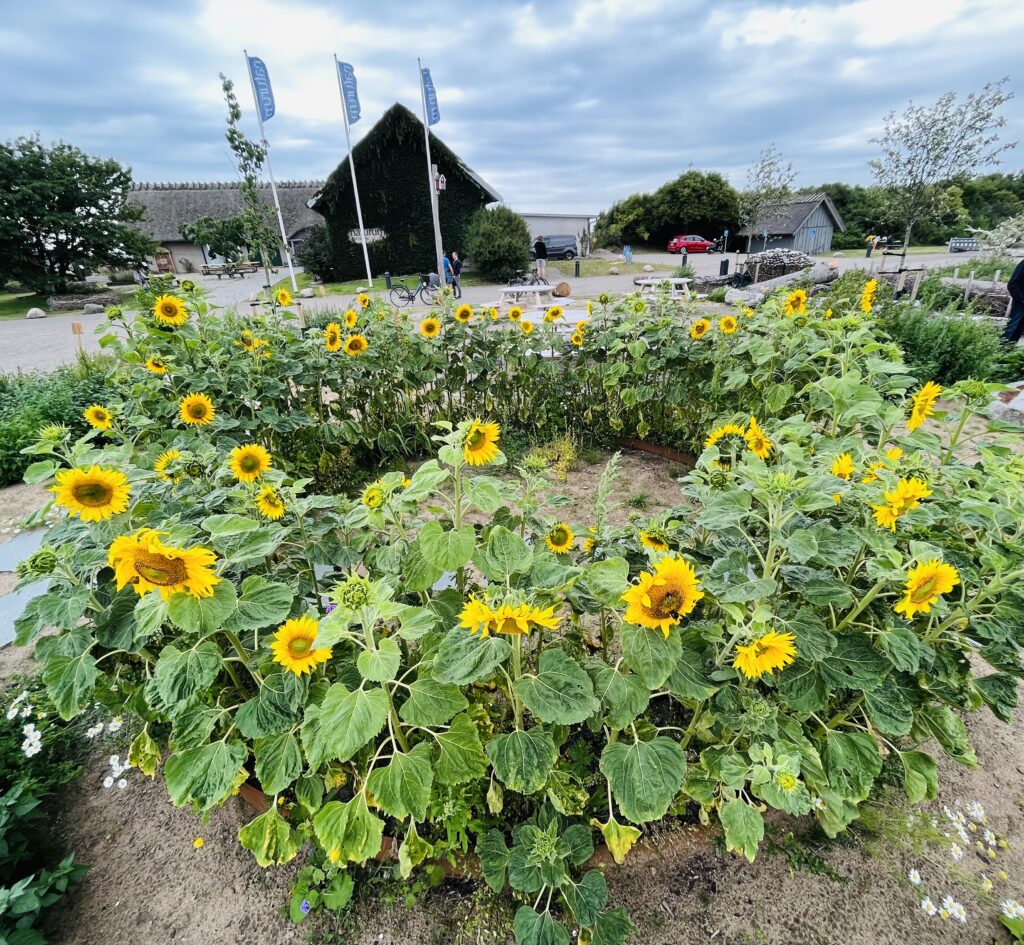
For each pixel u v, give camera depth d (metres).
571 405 5.30
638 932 1.64
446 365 4.89
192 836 1.95
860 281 7.90
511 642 1.53
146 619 1.43
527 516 1.95
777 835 1.86
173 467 2.25
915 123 13.28
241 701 1.88
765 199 22.89
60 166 27.72
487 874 1.61
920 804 1.96
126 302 24.75
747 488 1.73
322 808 1.54
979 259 15.70
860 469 1.96
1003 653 1.67
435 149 24.34
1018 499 1.74
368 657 1.33
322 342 4.37
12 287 30.83
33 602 1.68
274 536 1.73
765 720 1.52
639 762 1.49
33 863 1.86
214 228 34.19
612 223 45.22
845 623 1.70
